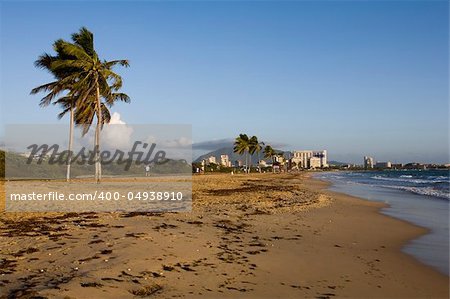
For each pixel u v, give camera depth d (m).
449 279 8.58
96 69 33.50
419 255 10.88
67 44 32.03
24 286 6.86
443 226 16.28
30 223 14.12
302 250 10.94
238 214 17.97
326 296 7.25
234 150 130.50
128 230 12.45
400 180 72.94
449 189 41.88
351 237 13.41
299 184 53.25
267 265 9.15
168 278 7.72
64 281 7.19
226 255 9.84
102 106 36.31
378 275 8.76
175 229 13.02
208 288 7.31
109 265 8.30
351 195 33.84
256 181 58.38
